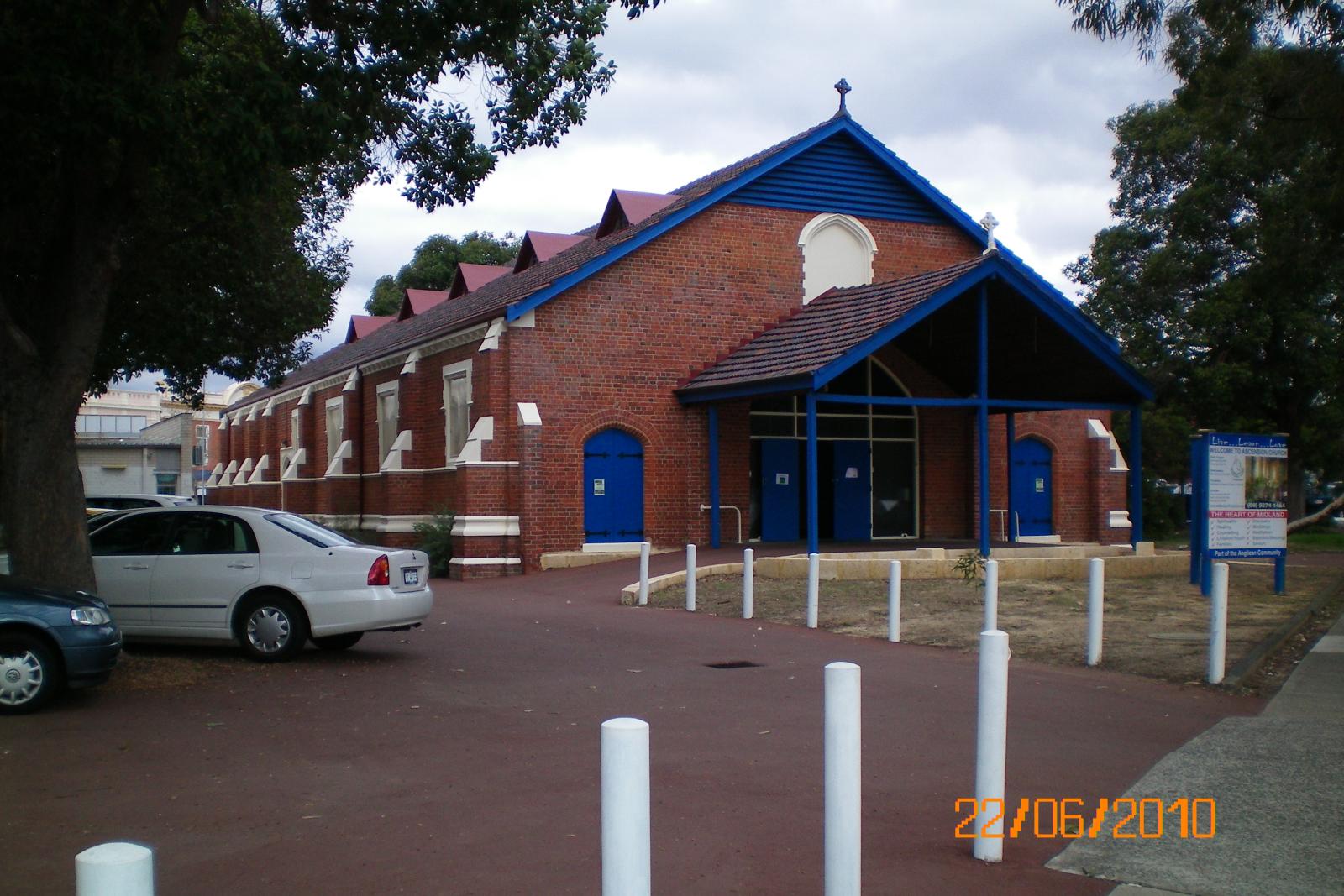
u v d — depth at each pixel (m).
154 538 12.21
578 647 13.11
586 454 23.58
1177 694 10.05
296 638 11.79
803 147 25.38
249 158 11.72
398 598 11.95
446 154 15.32
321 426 35.53
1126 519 28.67
